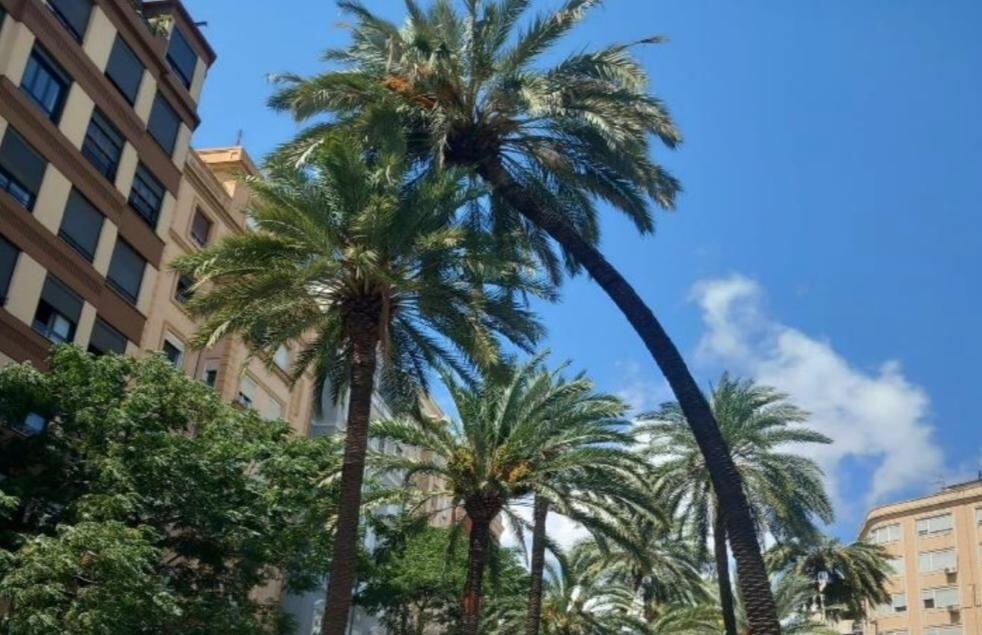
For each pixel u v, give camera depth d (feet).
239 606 77.82
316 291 68.64
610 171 72.79
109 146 98.27
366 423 66.64
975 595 259.39
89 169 94.12
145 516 70.59
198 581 77.82
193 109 114.01
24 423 73.46
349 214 66.28
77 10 93.97
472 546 96.58
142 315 103.50
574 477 97.30
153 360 76.07
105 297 97.30
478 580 95.45
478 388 76.38
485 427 97.25
